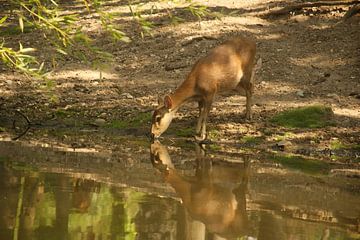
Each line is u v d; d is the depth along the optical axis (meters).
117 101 17.03
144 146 13.74
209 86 14.43
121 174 10.91
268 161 12.80
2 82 18.08
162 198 9.51
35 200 8.83
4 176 10.17
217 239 7.89
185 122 15.67
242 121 15.47
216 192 10.16
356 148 13.92
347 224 8.80
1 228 7.60
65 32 6.99
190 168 11.82
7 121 15.54
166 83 18.27
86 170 10.99
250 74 15.40
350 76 18.17
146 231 7.85
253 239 8.02
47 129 15.06
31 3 7.09
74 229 7.70
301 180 11.33
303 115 15.42
